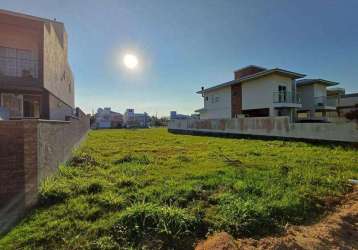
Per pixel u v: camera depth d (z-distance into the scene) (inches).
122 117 2699.3
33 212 167.3
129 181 238.1
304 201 194.7
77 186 213.6
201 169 297.6
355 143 480.1
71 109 981.2
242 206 172.6
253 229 154.0
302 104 1028.5
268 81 875.4
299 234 151.6
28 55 528.7
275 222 163.0
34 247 129.0
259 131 695.7
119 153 430.3
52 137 232.2
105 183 229.3
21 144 168.9
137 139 740.7
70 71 931.3
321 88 1025.5
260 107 901.2
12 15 468.8
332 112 1034.1
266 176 259.9
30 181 173.9
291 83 924.0
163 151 462.6
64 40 775.1
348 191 226.4
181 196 199.9
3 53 510.3
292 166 309.7
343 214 178.4
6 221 157.4
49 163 220.5
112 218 158.1
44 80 504.1
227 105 1061.8
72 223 152.9
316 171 284.5
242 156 395.5
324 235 150.2
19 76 499.2
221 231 150.6
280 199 196.9
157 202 184.9
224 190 218.1
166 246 135.9
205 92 1197.1
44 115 540.4
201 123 959.6
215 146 536.1
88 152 427.5
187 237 144.7
